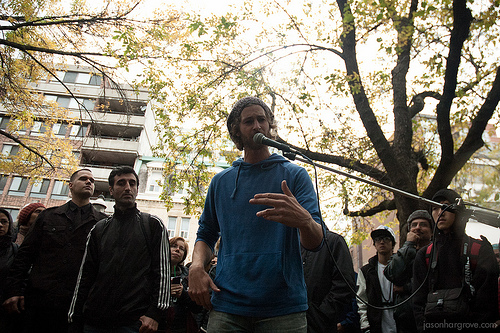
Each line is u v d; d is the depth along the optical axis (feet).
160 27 26.78
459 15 19.22
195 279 5.97
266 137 6.54
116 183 10.55
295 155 6.89
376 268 13.61
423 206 22.61
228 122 7.11
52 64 30.27
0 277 12.94
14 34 27.14
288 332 5.33
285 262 5.72
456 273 8.64
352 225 42.65
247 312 5.46
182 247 14.85
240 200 6.33
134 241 9.96
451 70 20.59
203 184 31.96
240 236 6.02
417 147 33.06
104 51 25.88
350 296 10.47
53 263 11.38
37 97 33.76
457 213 8.73
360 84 25.08
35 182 37.22
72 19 26.40
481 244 8.50
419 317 9.55
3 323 11.84
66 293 11.08
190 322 14.23
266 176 6.46
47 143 36.40
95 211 12.64
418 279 9.78
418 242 12.37
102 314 9.11
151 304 9.42
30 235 11.72
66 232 11.81
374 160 33.42
